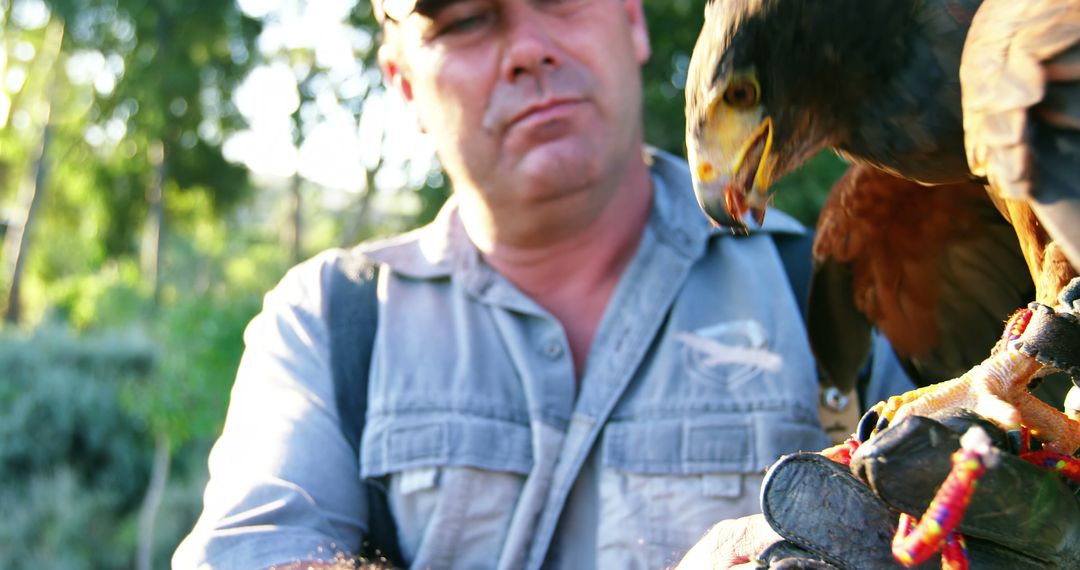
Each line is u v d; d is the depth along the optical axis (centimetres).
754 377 89
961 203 80
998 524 54
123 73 825
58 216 1132
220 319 315
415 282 96
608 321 92
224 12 771
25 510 386
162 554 357
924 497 53
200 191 925
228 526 87
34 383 437
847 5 66
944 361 89
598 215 93
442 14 90
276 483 88
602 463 89
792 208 225
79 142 987
